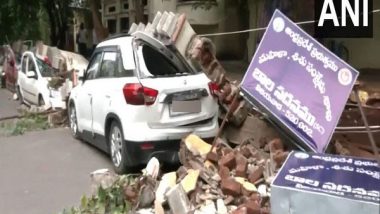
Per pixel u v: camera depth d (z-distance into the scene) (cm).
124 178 553
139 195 503
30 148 830
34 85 1298
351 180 381
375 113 600
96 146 776
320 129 509
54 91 1188
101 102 698
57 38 2572
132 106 614
